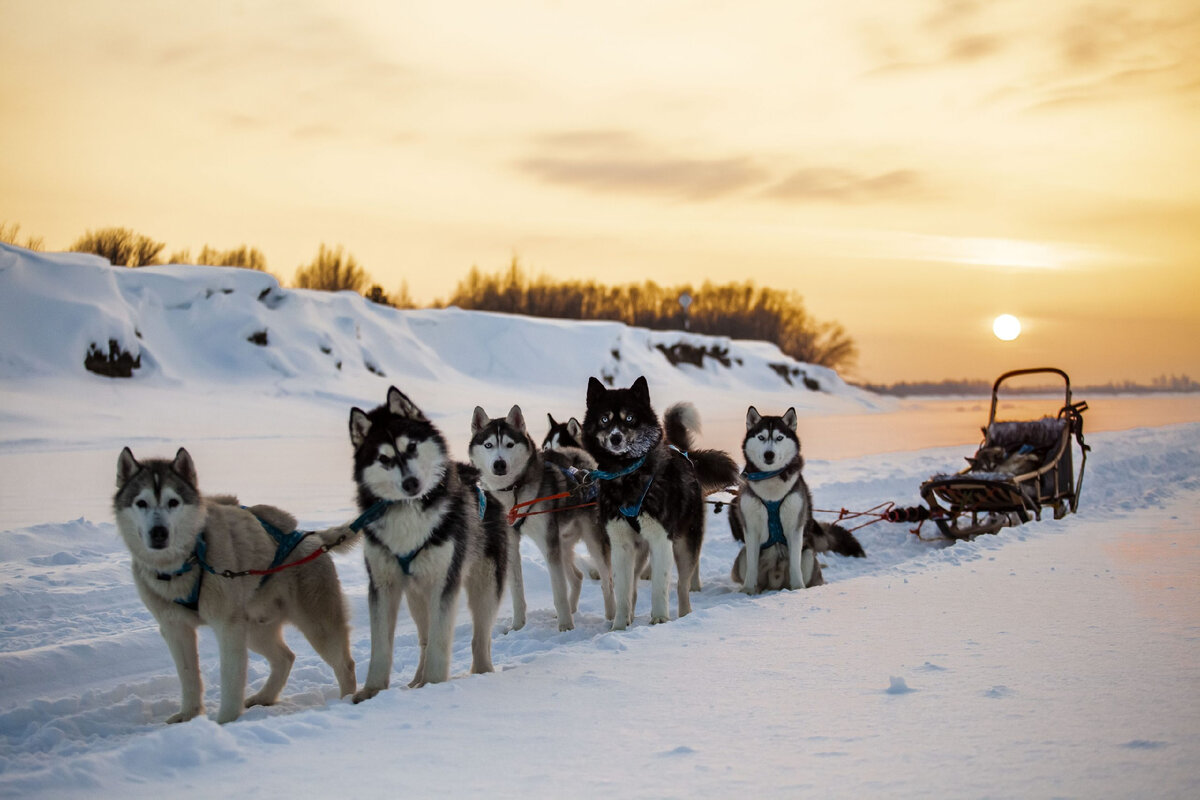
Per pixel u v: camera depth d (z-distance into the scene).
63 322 32.59
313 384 36.75
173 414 28.70
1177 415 42.22
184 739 3.84
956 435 31.42
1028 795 3.13
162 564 4.88
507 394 43.41
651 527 7.16
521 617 7.66
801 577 8.34
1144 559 8.05
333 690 5.75
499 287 89.94
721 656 5.31
